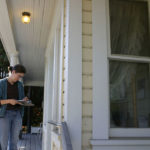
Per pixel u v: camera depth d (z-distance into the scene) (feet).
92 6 6.93
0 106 7.80
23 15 11.41
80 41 6.58
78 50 6.51
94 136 6.08
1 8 10.78
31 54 19.03
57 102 10.43
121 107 6.63
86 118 6.18
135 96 6.77
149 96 6.86
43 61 21.31
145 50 7.14
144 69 7.00
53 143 9.50
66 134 5.50
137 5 7.44
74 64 6.40
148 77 6.97
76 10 6.77
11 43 15.56
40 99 38.45
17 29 13.65
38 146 20.75
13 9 11.17
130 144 6.09
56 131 9.13
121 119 6.56
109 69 6.79
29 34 14.42
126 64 6.93
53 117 10.26
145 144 6.14
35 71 26.30
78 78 6.33
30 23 12.71
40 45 16.66
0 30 13.64
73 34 6.59
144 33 7.27
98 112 6.25
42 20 12.31
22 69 8.36
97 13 6.91
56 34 10.79
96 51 6.63
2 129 7.82
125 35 7.15
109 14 7.18
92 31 6.75
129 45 7.09
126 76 6.85
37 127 33.76
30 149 18.88
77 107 6.16
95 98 6.32
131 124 6.59
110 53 6.79
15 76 8.29
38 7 10.91
